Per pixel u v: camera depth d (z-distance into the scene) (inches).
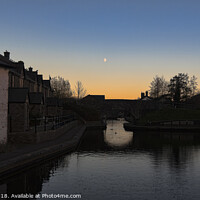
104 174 725.9
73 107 2829.7
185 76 4089.6
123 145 1338.6
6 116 978.1
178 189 603.8
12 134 1012.5
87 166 822.5
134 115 3435.0
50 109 2064.5
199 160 943.7
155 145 1354.6
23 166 721.6
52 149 918.4
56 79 3882.9
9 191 571.5
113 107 4507.9
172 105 3567.9
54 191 574.9
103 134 1934.1
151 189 600.7
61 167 799.1
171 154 1071.0
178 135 1930.4
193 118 2635.3
